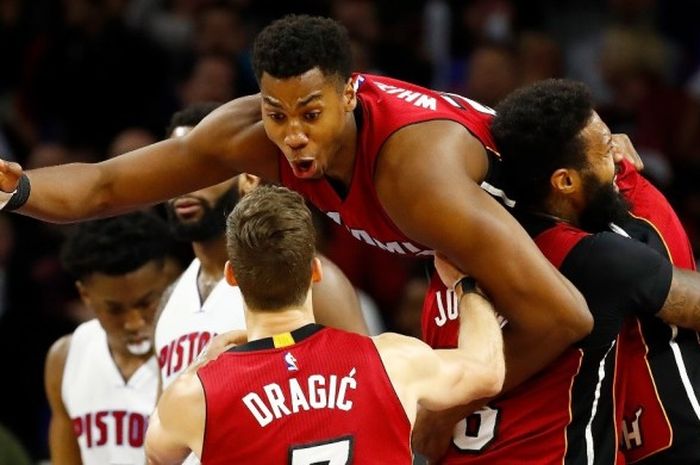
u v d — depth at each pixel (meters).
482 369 7.02
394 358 6.91
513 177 7.63
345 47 7.12
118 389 10.05
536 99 7.56
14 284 15.49
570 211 7.73
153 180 8.00
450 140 7.29
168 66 18.27
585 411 7.62
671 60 18.52
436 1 19.06
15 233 15.96
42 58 17.97
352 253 15.25
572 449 7.61
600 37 19.08
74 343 10.29
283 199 6.99
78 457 10.40
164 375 9.33
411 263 15.29
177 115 9.43
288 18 7.14
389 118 7.30
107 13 18.08
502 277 7.10
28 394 14.76
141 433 10.00
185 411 6.83
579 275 7.46
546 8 19.78
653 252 7.54
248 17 18.84
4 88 18.78
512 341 7.32
